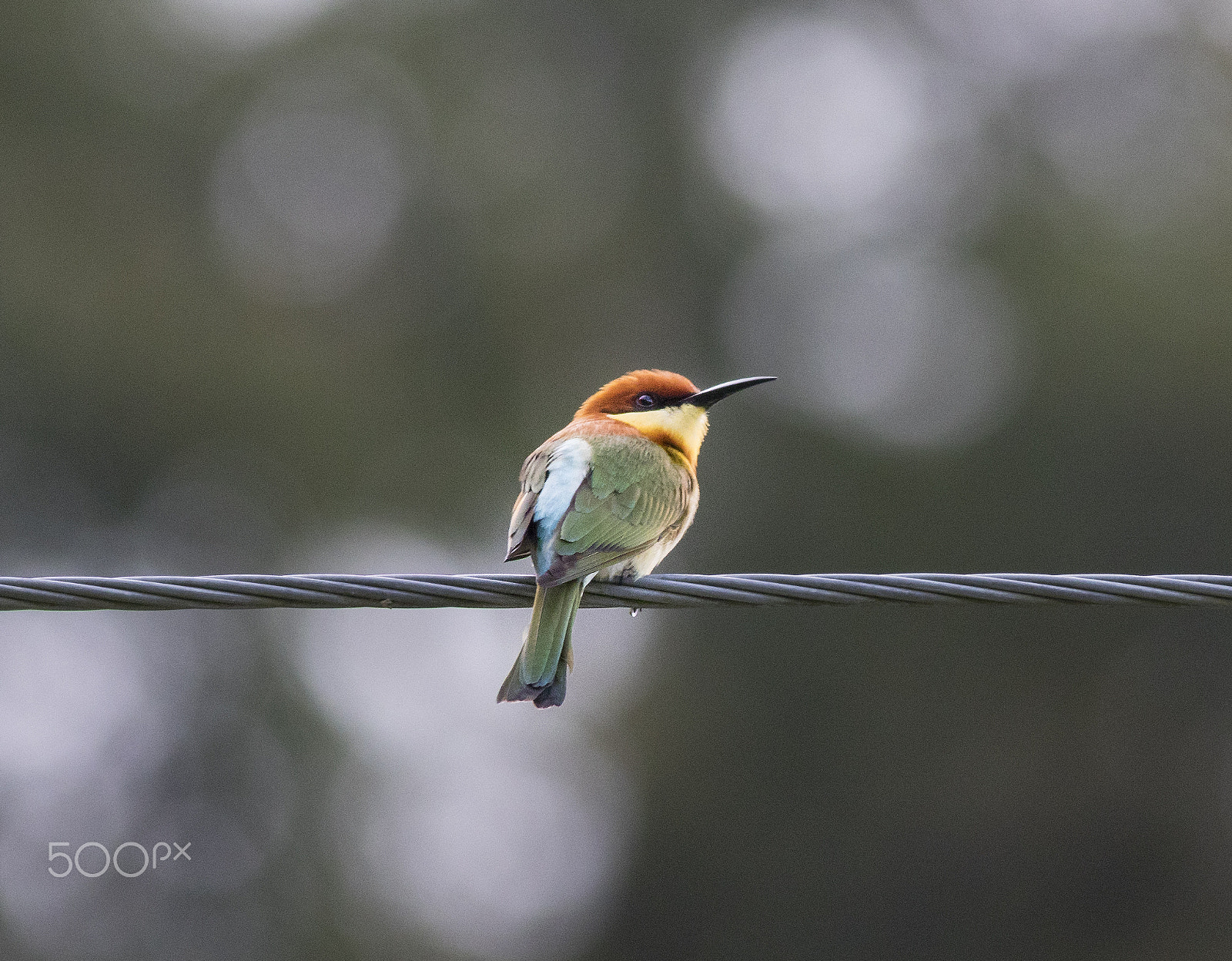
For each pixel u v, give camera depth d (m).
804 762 18.61
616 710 18.69
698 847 18.45
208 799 17.48
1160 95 21.31
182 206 20.23
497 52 21.78
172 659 17.73
